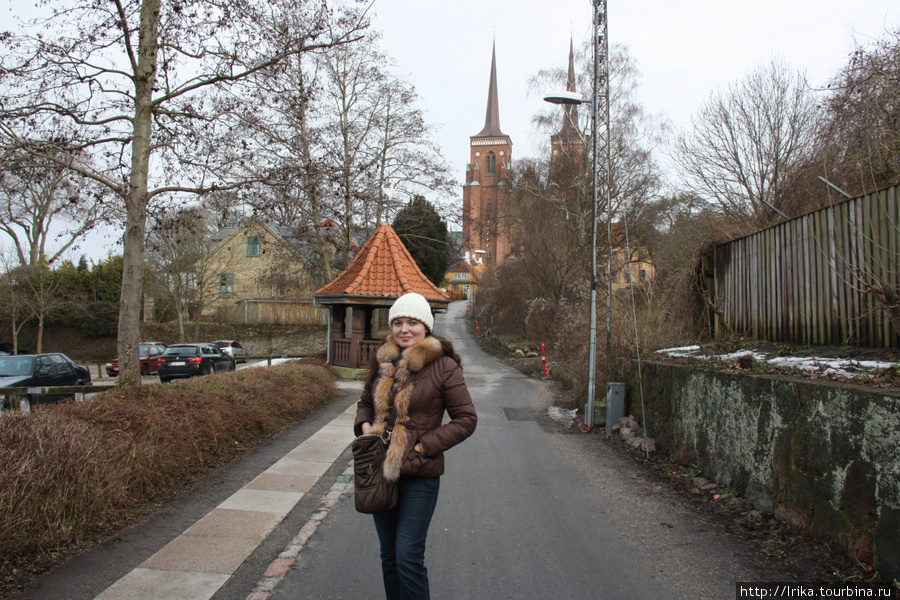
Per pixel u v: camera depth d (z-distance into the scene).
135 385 7.29
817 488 4.48
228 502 5.73
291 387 11.43
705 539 4.71
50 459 4.46
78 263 51.25
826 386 4.43
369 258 19.28
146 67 7.83
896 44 9.79
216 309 46.22
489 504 5.80
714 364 7.13
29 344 42.59
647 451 7.96
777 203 15.37
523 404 13.39
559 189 31.88
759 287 9.73
